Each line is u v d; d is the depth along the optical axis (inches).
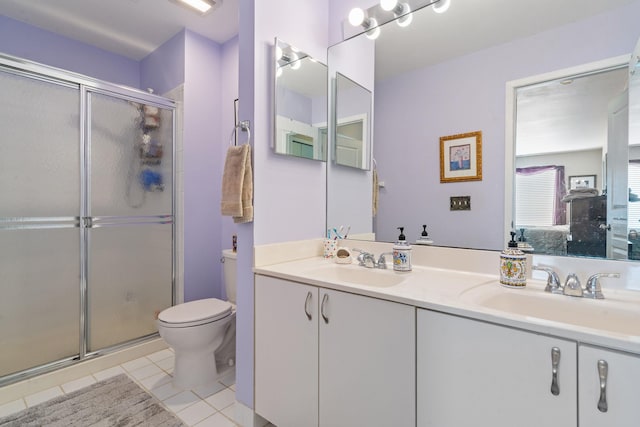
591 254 44.7
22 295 71.4
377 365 42.3
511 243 48.0
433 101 59.7
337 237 72.2
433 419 37.8
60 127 76.2
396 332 40.4
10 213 70.0
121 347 85.5
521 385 31.9
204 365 73.8
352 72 70.6
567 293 40.6
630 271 41.2
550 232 47.9
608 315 36.9
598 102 44.3
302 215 68.2
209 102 102.4
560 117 47.2
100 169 83.0
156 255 94.1
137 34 99.4
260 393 57.9
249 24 59.0
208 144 102.5
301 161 68.1
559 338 30.0
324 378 48.2
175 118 98.2
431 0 59.3
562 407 29.9
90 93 81.0
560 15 47.2
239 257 61.6
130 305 88.7
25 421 60.4
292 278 52.3
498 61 52.6
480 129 54.4
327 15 73.9
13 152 70.1
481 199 54.4
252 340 59.3
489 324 33.5
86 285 80.3
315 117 70.4
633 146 42.1
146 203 92.0
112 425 59.4
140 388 71.9
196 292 100.0
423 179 61.2
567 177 46.5
